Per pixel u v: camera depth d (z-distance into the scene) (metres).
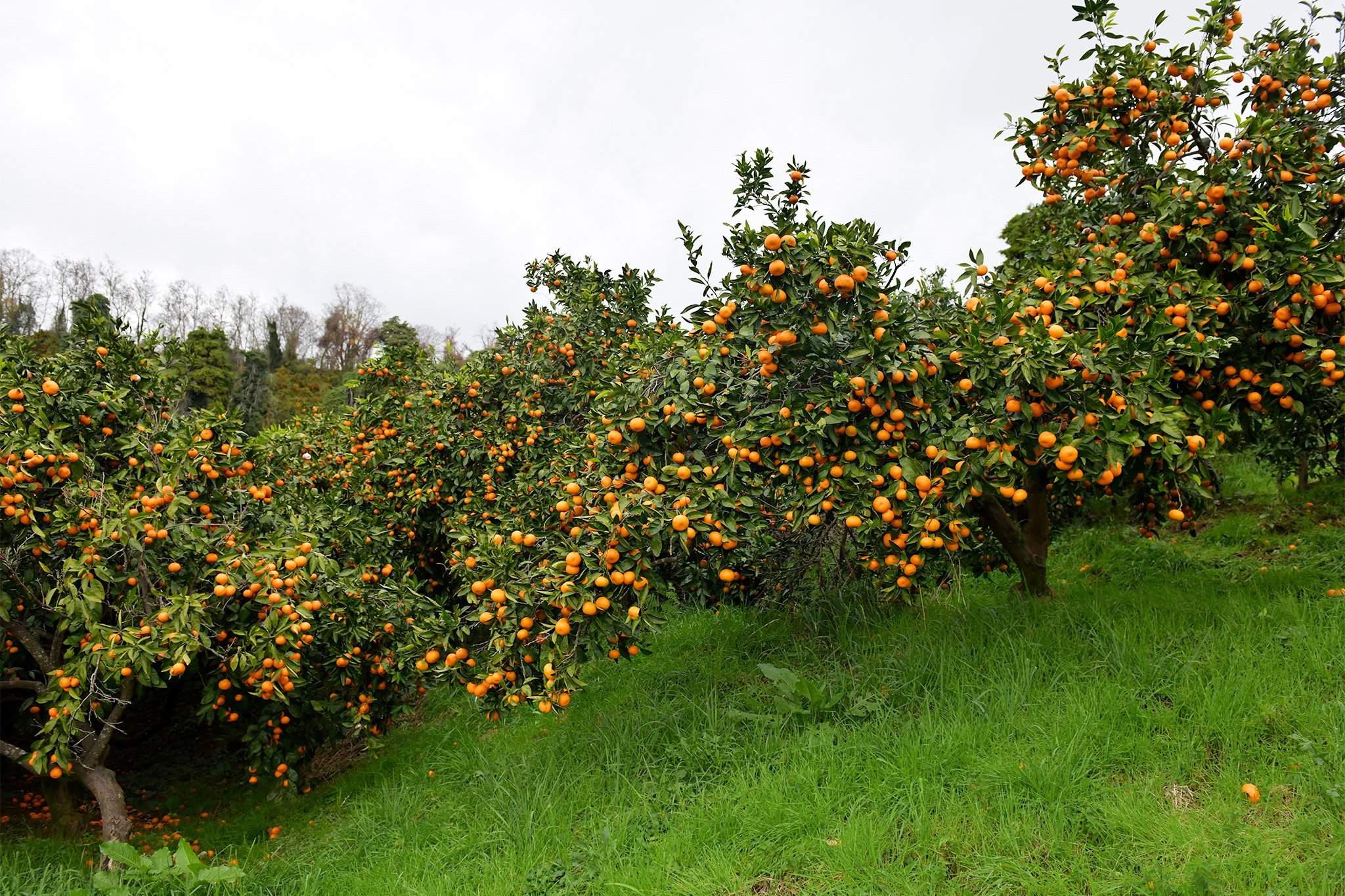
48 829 5.81
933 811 2.89
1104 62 4.52
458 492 7.38
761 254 3.48
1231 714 3.01
